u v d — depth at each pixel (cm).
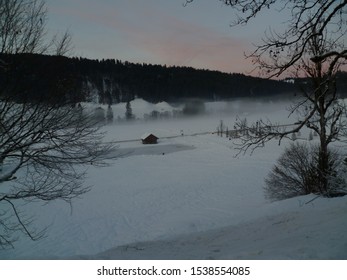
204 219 2222
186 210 2880
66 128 867
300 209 1330
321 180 1756
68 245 2055
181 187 4044
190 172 5175
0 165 837
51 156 876
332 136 1364
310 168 2072
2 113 803
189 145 9212
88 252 1911
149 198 3519
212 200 3344
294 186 2300
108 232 2373
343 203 1155
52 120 837
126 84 18338
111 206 3162
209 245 928
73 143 890
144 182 4403
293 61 646
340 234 676
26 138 858
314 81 1019
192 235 1235
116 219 2734
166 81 19725
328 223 848
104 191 3822
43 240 2092
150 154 7425
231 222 1808
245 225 1258
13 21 777
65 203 3136
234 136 757
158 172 5222
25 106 813
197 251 822
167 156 7075
